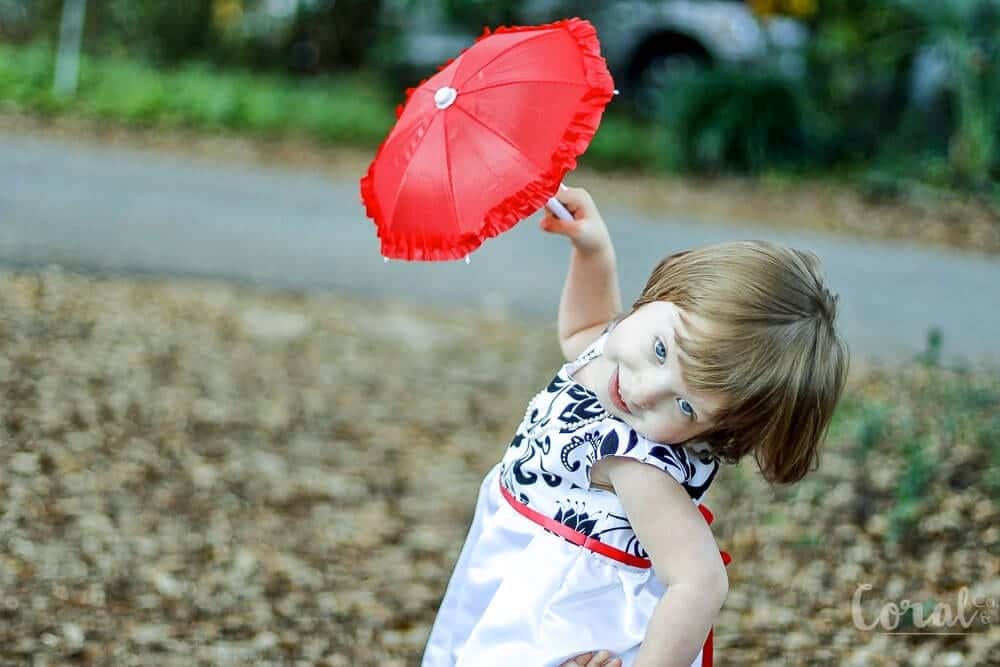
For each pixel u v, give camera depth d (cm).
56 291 850
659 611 247
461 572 289
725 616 478
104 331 777
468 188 253
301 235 1151
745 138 1648
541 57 263
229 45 2041
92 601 458
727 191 1577
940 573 487
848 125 1717
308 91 1884
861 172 1645
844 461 596
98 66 1812
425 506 596
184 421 650
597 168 1664
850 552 514
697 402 243
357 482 614
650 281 261
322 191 1384
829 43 1697
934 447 593
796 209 1484
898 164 1617
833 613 471
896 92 1719
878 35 1694
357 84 1972
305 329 861
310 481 605
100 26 1989
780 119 1656
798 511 559
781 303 243
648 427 253
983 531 509
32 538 496
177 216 1156
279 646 449
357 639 462
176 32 2012
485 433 706
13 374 664
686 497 256
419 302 977
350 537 551
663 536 252
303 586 498
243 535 536
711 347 239
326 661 443
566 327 306
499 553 275
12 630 427
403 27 1950
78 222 1069
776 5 1652
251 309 891
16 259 919
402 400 745
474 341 888
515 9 1798
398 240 261
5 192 1151
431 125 264
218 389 708
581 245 297
